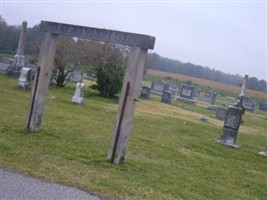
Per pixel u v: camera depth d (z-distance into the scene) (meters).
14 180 6.15
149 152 10.55
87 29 8.71
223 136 15.70
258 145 17.72
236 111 15.54
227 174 9.98
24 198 5.52
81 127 12.30
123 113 8.15
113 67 27.09
